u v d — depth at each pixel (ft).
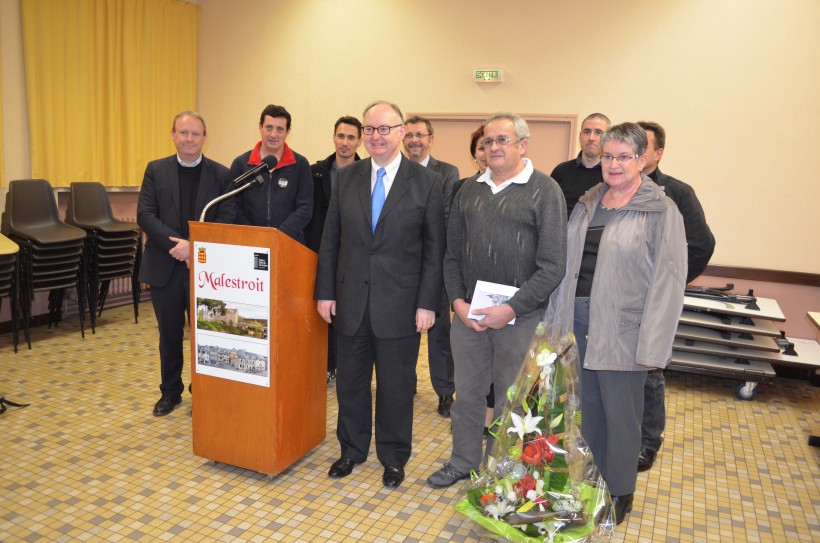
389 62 19.81
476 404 8.98
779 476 10.05
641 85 17.21
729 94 16.39
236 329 8.72
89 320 17.72
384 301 8.61
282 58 21.03
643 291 7.64
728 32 16.25
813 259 16.07
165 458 9.71
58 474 9.08
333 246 9.05
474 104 19.01
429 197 8.63
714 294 15.12
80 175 18.19
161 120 20.62
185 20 21.22
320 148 21.03
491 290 8.20
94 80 18.31
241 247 8.48
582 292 8.07
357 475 9.42
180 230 11.25
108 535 7.61
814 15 15.52
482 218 8.28
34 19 16.57
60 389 12.38
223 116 22.02
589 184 10.80
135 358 14.48
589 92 17.75
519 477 7.09
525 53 18.28
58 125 17.42
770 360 13.88
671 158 17.04
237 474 9.30
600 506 7.16
